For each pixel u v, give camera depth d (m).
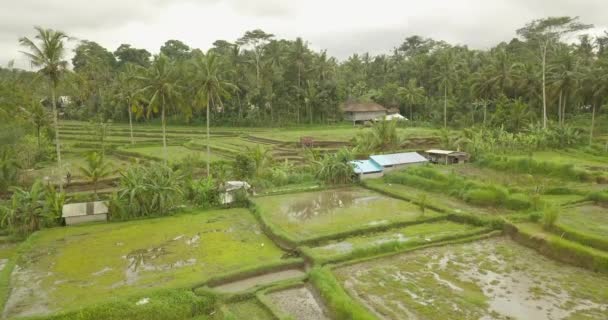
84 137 63.47
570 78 53.47
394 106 88.50
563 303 16.91
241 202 32.84
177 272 20.19
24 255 22.55
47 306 17.03
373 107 82.38
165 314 16.78
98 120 72.19
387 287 18.62
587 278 19.16
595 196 28.94
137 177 30.17
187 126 78.12
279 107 80.44
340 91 83.31
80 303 17.11
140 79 38.66
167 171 31.59
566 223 24.23
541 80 60.78
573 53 65.50
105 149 56.91
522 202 28.12
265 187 36.62
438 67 81.75
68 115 84.44
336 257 21.39
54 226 27.56
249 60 78.00
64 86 34.66
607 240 21.03
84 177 39.66
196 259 21.89
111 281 19.25
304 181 39.66
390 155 42.53
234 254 22.61
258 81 77.19
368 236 25.06
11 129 40.72
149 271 20.36
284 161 46.97
